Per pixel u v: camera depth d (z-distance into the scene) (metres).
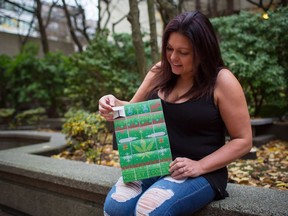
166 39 1.54
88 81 6.40
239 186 1.78
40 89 8.32
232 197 1.60
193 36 1.42
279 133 4.68
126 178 1.52
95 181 2.02
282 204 1.47
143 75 4.03
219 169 1.56
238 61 4.55
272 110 5.41
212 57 1.49
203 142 1.54
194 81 1.57
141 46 4.03
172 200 1.38
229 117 1.48
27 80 8.57
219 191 1.52
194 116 1.51
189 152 1.55
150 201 1.37
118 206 1.46
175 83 1.70
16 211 2.83
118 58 6.20
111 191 1.55
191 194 1.42
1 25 12.30
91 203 2.16
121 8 9.90
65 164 2.53
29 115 8.24
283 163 3.24
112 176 2.12
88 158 3.30
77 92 6.81
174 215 1.40
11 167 2.64
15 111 9.02
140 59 4.04
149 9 4.15
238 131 1.48
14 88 8.84
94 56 6.36
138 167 1.53
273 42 4.81
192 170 1.44
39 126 7.67
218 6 7.73
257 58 4.66
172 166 1.47
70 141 3.45
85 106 6.93
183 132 1.57
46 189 2.51
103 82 6.39
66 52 14.67
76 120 3.34
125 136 1.56
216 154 1.48
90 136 3.27
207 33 1.46
